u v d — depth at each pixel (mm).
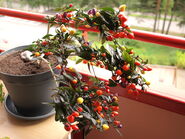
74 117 329
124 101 667
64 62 398
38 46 438
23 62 506
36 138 486
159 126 664
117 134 745
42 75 451
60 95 347
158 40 522
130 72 353
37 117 517
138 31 537
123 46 380
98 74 629
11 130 504
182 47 508
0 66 491
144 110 654
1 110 558
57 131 503
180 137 654
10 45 707
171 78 591
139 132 708
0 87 574
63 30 384
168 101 584
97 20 349
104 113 420
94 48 378
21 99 493
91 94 387
